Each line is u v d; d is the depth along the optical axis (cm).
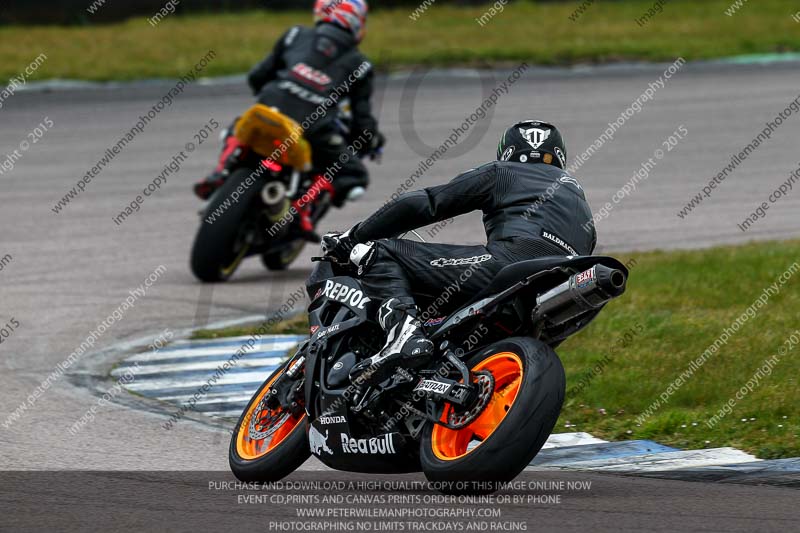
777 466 2011
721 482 1941
